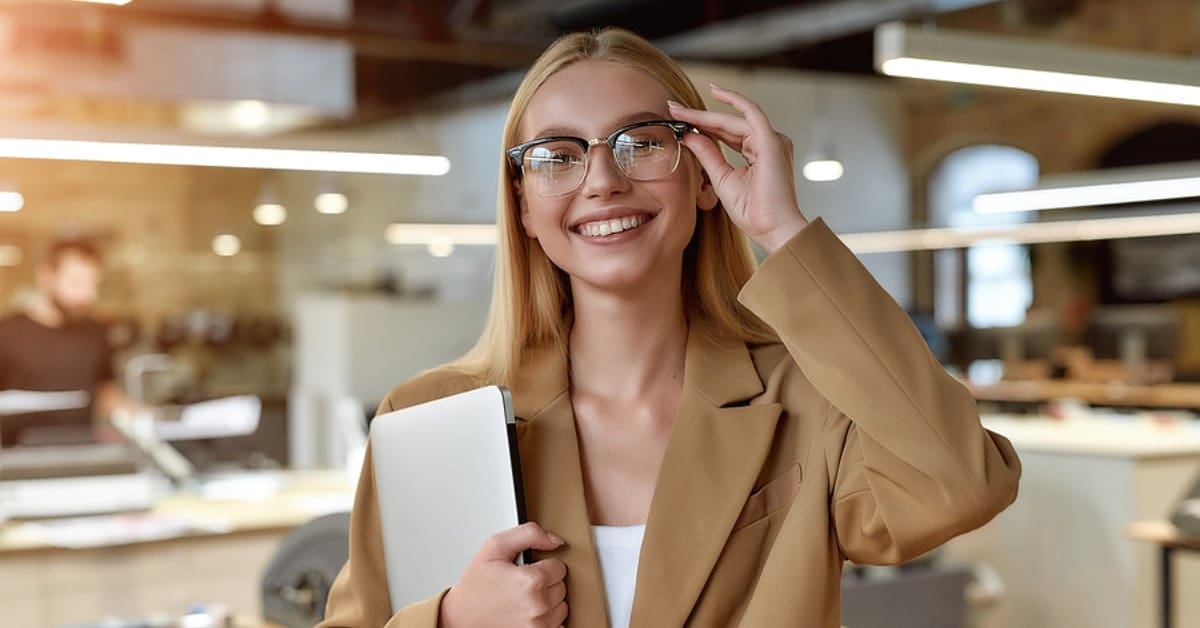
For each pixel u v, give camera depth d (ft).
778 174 4.30
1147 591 18.35
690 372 4.57
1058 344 38.29
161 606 14.16
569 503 4.35
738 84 36.47
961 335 40.75
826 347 4.11
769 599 4.13
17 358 21.01
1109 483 18.66
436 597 4.22
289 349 42.11
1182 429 22.11
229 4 20.97
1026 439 20.16
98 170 40.34
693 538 4.26
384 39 22.31
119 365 39.68
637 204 4.36
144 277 41.16
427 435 4.51
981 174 39.83
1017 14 33.78
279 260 42.57
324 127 36.63
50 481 14.88
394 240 33.86
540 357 4.74
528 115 4.56
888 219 40.29
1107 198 26.76
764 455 4.37
